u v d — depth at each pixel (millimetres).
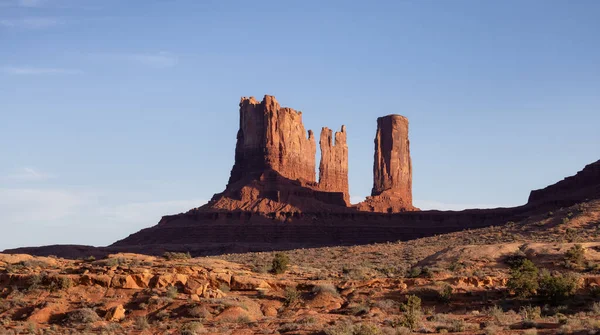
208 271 65250
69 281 61250
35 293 60562
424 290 60000
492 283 63312
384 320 49688
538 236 108500
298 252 137750
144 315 55781
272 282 63344
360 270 77875
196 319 53719
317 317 52188
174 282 61594
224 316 54125
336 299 59344
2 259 72438
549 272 70062
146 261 70625
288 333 45844
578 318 46562
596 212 117000
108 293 60312
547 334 40781
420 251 112875
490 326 44219
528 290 58625
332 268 88812
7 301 59219
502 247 81312
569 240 96312
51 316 56719
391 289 61906
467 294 59781
